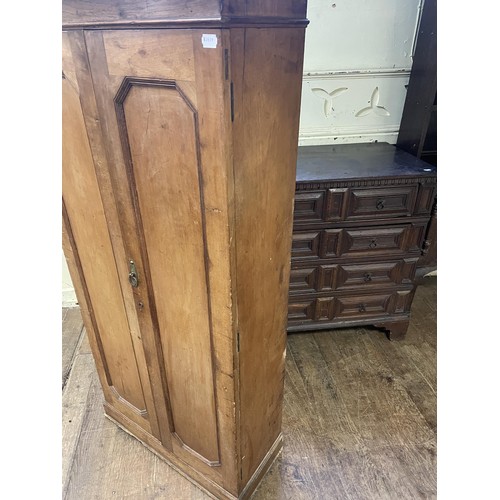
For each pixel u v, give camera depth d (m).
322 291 1.88
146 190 0.90
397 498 1.37
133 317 1.19
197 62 0.67
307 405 1.72
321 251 1.77
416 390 1.78
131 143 0.86
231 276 0.87
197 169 0.78
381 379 1.84
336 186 1.62
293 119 0.92
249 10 0.67
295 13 0.80
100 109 0.86
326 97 1.94
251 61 0.71
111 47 0.77
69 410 1.69
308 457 1.50
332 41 1.82
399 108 1.98
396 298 1.93
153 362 1.21
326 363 1.93
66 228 1.20
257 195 0.87
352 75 1.89
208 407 1.15
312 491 1.39
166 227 0.91
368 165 1.74
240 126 0.74
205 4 0.62
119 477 1.43
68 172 1.07
